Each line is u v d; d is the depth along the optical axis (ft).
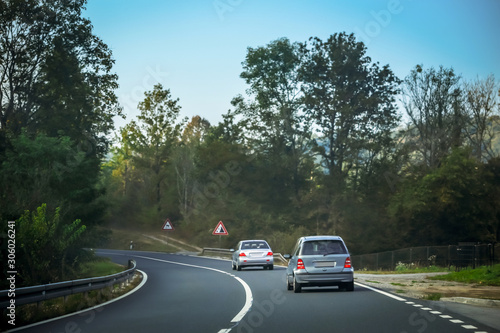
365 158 240.32
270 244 220.23
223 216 259.39
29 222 82.79
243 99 249.75
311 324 37.70
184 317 43.42
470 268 108.06
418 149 222.48
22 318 44.42
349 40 235.40
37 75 157.07
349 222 221.46
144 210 333.01
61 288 52.90
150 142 293.64
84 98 159.84
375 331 34.35
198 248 260.62
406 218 204.85
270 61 244.63
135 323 40.50
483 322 38.09
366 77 231.71
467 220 198.70
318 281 61.26
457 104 214.28
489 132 218.59
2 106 152.87
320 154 239.71
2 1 148.05
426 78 215.51
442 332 33.73
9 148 130.11
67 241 85.35
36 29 153.58
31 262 82.12
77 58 163.32
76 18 160.97
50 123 154.30
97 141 165.58
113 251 258.37
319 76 233.55
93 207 134.51
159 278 99.14
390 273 105.19
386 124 228.02
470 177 194.80
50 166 125.49
